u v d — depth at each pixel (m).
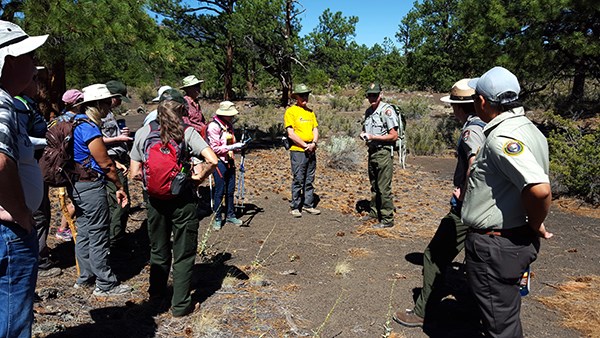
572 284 4.57
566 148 8.38
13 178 2.02
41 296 3.87
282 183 9.27
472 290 2.72
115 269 4.78
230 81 29.50
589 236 6.20
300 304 4.04
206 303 3.97
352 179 9.85
